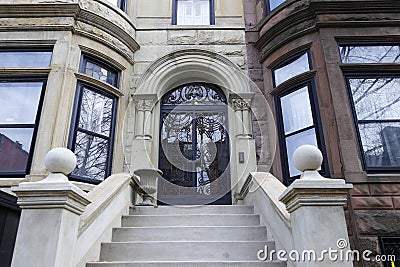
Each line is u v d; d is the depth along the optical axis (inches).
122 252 133.3
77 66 217.3
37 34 218.2
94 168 210.8
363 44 213.5
